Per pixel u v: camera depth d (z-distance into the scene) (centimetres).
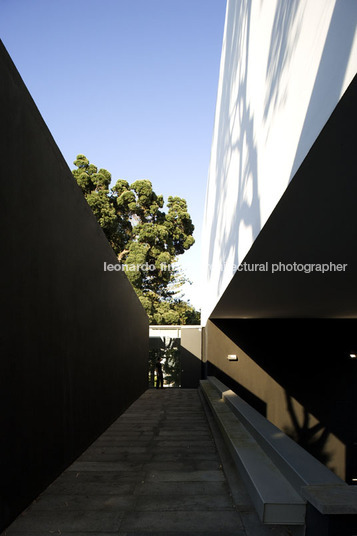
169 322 2470
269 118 310
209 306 1131
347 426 1085
